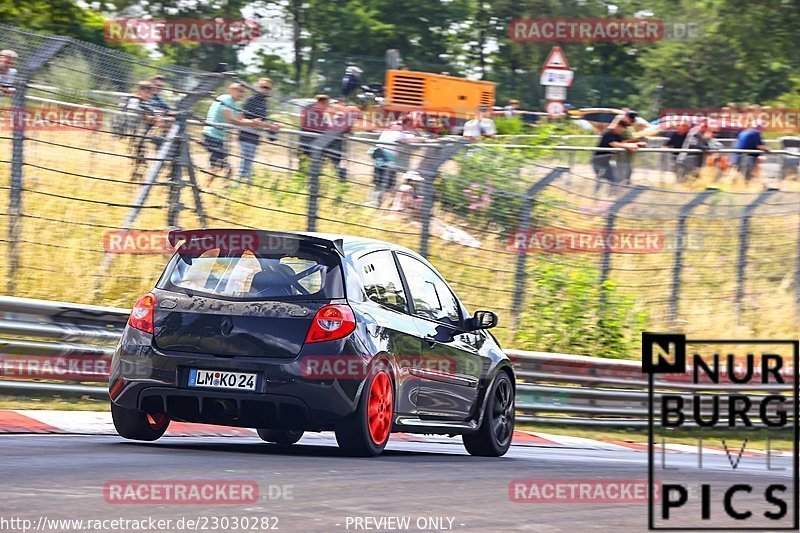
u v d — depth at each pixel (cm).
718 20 17325
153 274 4809
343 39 16350
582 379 5403
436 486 2138
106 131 4578
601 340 6072
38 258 4481
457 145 5384
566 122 10375
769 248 7012
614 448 4591
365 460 2612
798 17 17325
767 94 17812
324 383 2608
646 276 6706
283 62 13488
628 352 6141
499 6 16825
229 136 4797
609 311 6131
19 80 4334
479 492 2075
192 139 4747
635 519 1820
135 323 2719
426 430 2991
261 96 4844
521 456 3509
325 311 2648
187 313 2681
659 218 6531
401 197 5197
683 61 17012
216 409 2641
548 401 5244
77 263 4581
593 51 16488
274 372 2600
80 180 4578
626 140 7588
